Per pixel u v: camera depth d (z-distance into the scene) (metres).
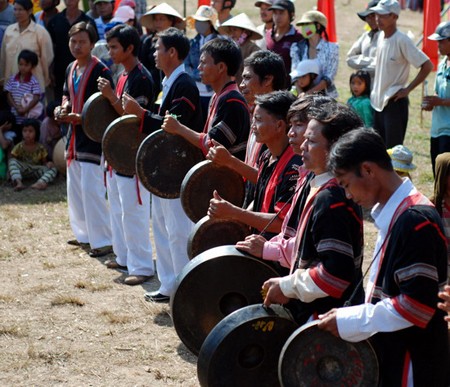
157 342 9.12
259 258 6.68
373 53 16.00
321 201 5.61
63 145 16.53
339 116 5.66
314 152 5.68
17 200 15.47
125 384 8.11
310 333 5.38
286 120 6.75
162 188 9.12
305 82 14.48
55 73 18.36
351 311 5.22
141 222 10.91
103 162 11.75
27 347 8.95
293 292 5.76
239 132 8.59
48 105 16.98
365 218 13.87
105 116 11.12
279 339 5.93
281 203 6.73
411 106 23.52
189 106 9.59
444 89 13.27
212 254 6.66
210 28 15.43
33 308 10.13
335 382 5.43
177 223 9.57
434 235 4.98
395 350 5.28
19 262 11.97
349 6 41.12
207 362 5.83
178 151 9.08
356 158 5.06
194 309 6.72
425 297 4.94
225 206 6.87
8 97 17.41
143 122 9.91
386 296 5.16
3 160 16.89
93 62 11.87
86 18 18.33
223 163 7.71
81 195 12.47
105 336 9.28
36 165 16.77
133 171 10.48
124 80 10.94
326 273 5.52
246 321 5.82
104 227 12.23
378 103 14.95
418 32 35.25
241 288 6.71
